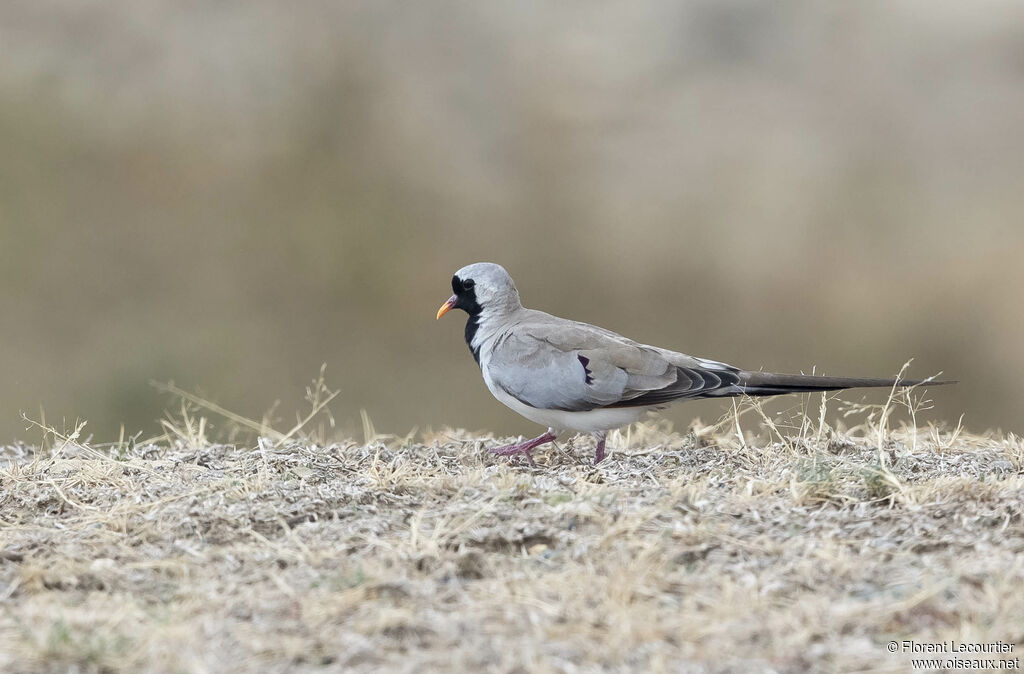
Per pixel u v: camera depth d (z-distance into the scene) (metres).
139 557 6.88
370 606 6.00
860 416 14.88
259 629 5.79
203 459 8.78
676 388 8.82
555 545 6.83
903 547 6.68
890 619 5.76
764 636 5.62
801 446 8.98
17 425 15.44
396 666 5.43
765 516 7.18
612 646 5.55
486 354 9.50
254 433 14.46
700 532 6.81
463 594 6.18
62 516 7.64
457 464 8.95
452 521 7.09
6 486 8.16
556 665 5.39
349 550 6.88
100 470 8.35
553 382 9.00
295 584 6.38
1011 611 5.73
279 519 7.30
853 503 7.40
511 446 9.27
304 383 17.17
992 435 10.03
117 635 5.73
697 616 5.82
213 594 6.27
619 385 8.85
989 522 6.96
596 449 9.16
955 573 6.15
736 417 9.59
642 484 7.84
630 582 6.12
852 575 6.28
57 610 6.05
